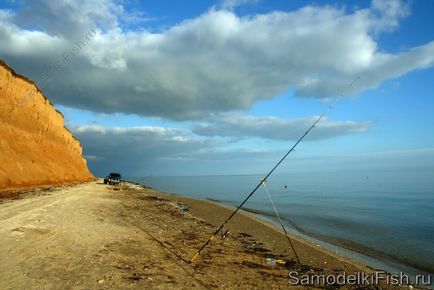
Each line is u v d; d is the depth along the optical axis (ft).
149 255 32.17
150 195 134.31
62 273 23.99
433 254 48.08
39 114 163.43
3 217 42.09
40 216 45.14
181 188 281.54
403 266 42.06
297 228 69.67
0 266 24.02
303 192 186.70
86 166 261.85
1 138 115.55
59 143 186.80
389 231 65.98
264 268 33.01
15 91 141.18
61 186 127.65
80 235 36.86
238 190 241.76
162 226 52.65
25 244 30.37
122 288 22.26
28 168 122.01
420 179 312.91
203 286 24.81
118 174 186.91
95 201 78.79
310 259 40.93
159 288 23.15
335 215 89.56
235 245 44.50
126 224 49.47
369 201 127.44
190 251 36.52
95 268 25.95
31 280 21.97
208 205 112.78
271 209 105.19
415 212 94.27
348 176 472.85
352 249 50.90
